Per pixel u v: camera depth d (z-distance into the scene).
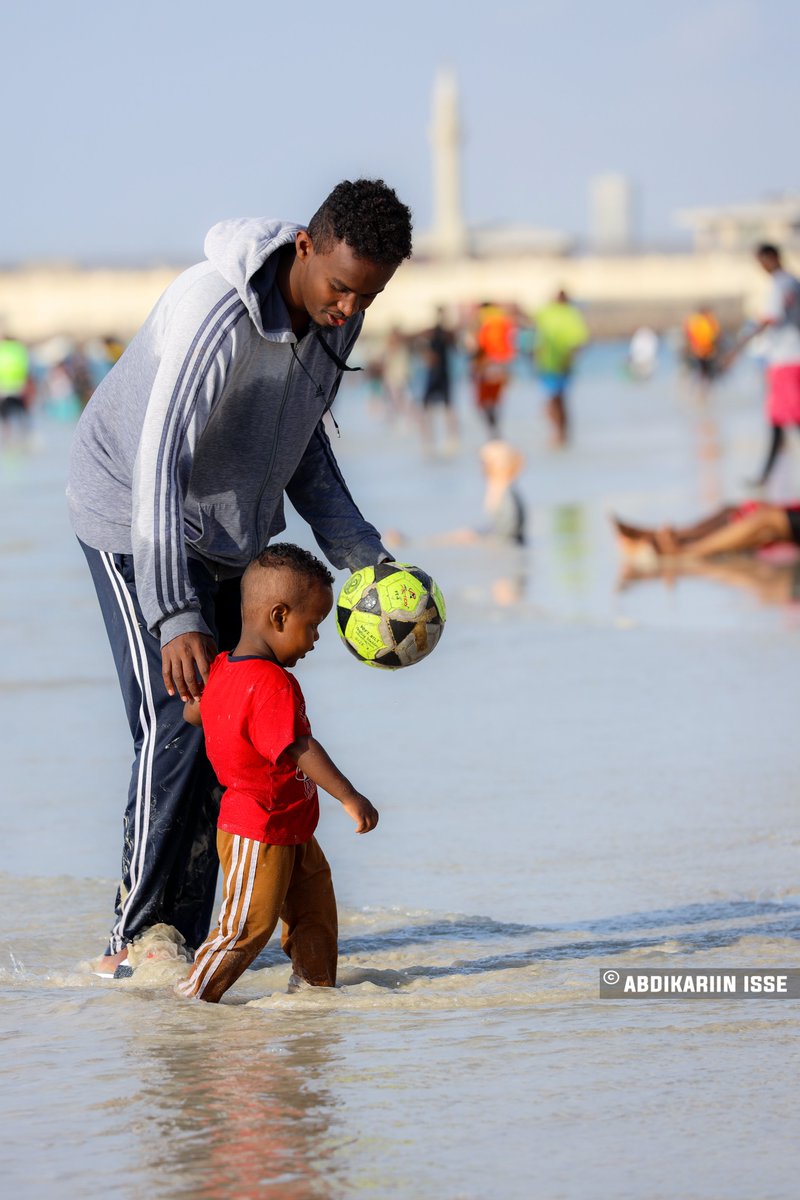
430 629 10.90
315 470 11.61
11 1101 7.73
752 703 19.55
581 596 28.88
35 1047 8.64
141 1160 6.93
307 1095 7.68
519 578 31.38
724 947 10.82
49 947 11.45
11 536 41.53
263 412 10.51
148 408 10.11
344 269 9.82
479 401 68.06
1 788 16.41
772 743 17.42
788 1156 6.80
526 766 16.81
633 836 14.05
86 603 29.84
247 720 9.66
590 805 15.16
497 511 36.81
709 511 41.41
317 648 25.34
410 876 13.12
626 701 19.94
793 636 24.09
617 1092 7.64
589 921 11.77
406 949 11.18
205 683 9.97
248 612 10.02
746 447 62.59
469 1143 7.03
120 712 20.28
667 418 87.44
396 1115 7.38
